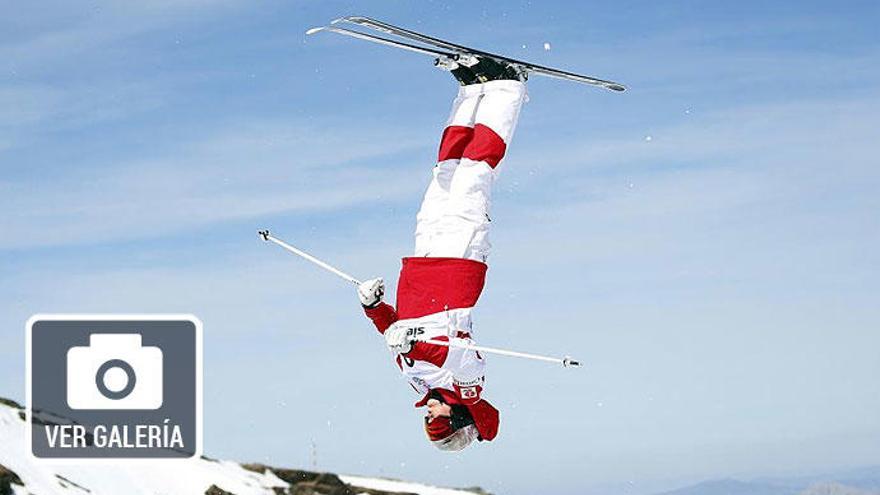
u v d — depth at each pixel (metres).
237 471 45.75
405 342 17.20
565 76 19.12
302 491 46.88
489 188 18.23
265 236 17.55
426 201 18.39
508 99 18.41
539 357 16.45
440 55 18.56
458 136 18.56
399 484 48.88
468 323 17.78
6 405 42.09
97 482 39.56
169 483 42.19
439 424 18.22
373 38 17.70
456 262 17.77
